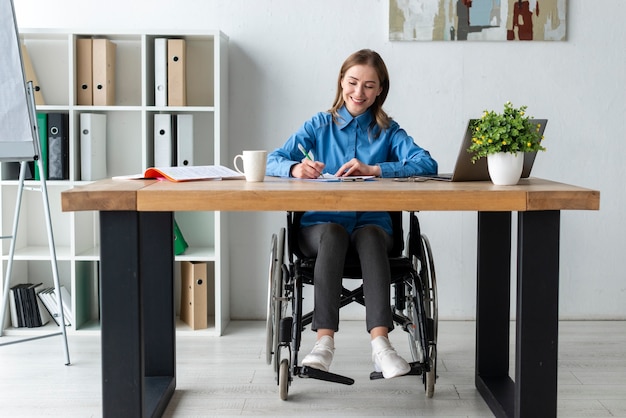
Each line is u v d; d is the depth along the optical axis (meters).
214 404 2.55
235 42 3.65
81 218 3.54
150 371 2.67
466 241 3.73
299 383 2.77
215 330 3.46
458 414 2.46
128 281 2.01
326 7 3.63
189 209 1.98
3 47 2.92
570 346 3.27
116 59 3.66
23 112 2.93
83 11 3.63
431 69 3.65
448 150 3.69
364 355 3.13
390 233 2.74
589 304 3.76
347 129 2.82
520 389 2.08
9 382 2.77
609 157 3.70
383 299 2.39
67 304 3.53
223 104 3.54
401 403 2.56
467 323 3.70
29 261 3.77
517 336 2.09
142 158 3.59
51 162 3.45
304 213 2.74
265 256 3.74
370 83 2.72
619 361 3.05
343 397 2.62
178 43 3.46
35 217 3.75
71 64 3.41
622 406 2.53
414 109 3.67
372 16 3.64
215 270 3.48
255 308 3.77
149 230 2.62
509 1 3.61
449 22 3.61
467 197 1.99
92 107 3.42
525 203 1.99
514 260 3.83
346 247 2.47
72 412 2.46
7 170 3.46
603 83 3.66
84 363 3.02
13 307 3.52
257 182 2.27
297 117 3.68
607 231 3.73
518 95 3.66
